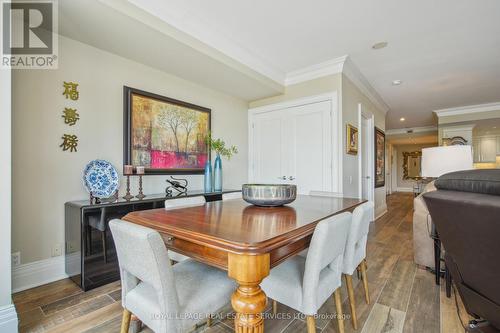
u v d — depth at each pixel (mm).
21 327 1566
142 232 968
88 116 2430
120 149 2670
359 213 1580
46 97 2174
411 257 2805
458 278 1199
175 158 3182
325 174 3549
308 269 1172
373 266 2549
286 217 1432
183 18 2373
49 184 2188
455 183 1094
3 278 1439
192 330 1540
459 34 2748
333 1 2193
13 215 2010
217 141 3523
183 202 2049
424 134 8656
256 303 963
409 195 9797
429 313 1713
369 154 4852
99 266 2105
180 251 1223
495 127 6309
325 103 3557
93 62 2475
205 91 3650
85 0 1816
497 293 991
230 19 2457
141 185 2598
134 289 1200
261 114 4289
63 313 1719
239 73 3162
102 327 1571
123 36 2293
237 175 4211
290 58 3334
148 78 2945
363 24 2553
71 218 2168
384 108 5875
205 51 2662
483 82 4254
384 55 3262
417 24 2553
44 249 2160
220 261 1054
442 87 4496
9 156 1477
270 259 1034
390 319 1650
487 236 902
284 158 3990
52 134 2205
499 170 1016
